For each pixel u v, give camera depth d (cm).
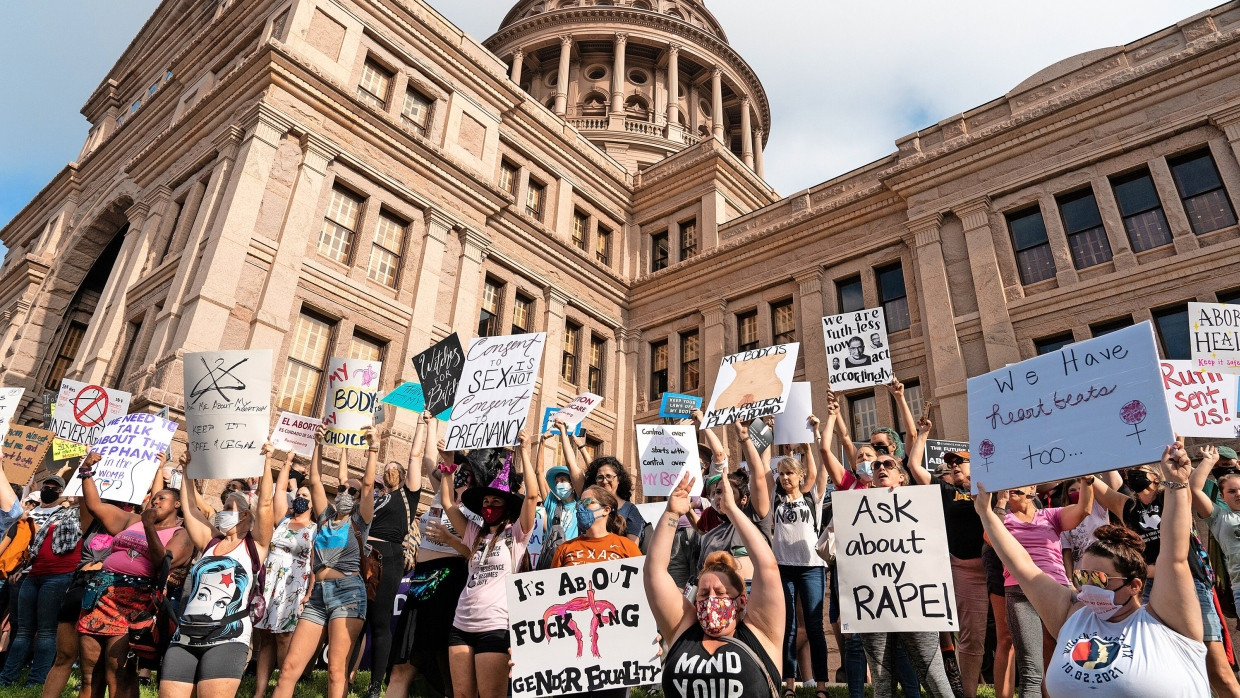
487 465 734
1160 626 388
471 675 564
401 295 1995
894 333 2005
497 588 579
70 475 1247
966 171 1991
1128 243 1714
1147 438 418
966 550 675
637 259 2777
